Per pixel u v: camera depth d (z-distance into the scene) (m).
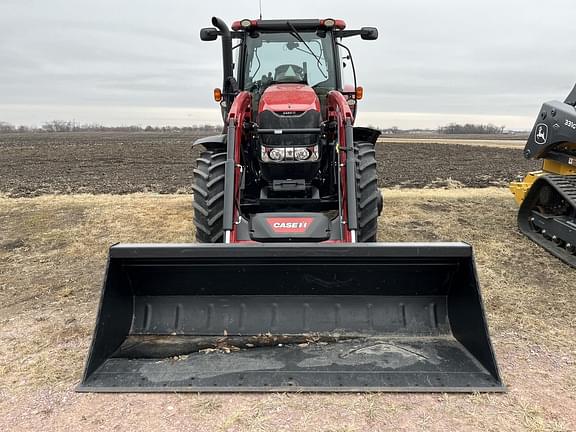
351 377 3.05
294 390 2.96
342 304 3.60
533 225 6.79
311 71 5.55
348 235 3.87
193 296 3.63
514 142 39.03
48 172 14.99
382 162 18.80
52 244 6.70
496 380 3.01
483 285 5.00
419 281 3.54
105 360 3.23
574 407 2.91
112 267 3.33
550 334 3.90
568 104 6.24
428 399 2.93
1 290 5.08
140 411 2.86
